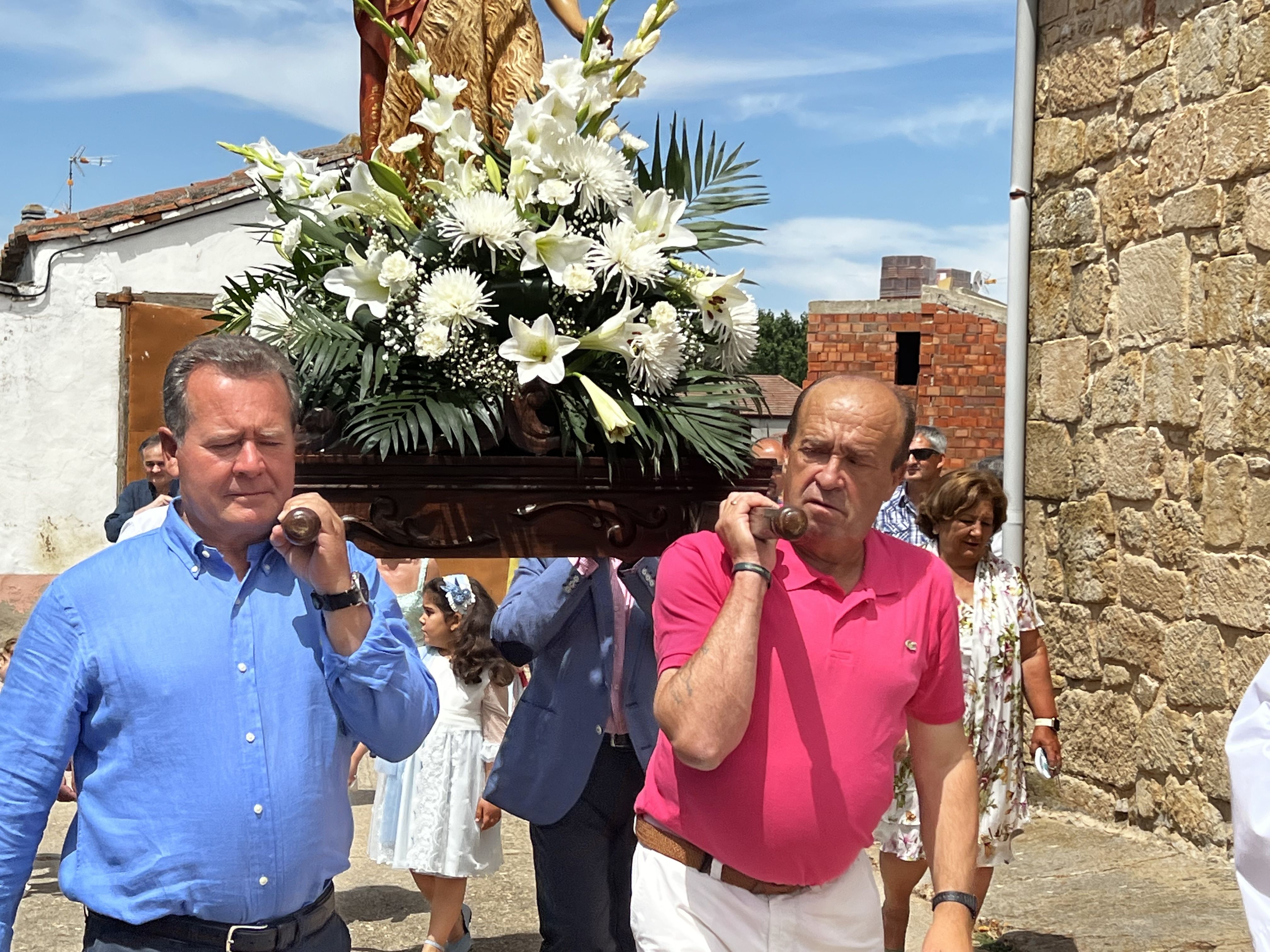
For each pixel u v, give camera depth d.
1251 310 5.32
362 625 2.22
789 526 2.19
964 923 2.38
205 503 2.18
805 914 2.38
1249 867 2.26
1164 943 4.46
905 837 4.32
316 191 2.88
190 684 2.16
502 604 3.62
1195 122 5.67
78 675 2.15
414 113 3.11
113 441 12.57
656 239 2.70
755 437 2.85
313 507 2.14
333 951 2.30
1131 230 6.11
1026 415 6.82
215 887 2.13
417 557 2.53
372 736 2.29
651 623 3.54
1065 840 5.87
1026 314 6.83
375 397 2.51
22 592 12.32
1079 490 6.43
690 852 2.40
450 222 2.60
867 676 2.34
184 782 2.14
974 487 4.48
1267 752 2.26
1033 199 6.83
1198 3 5.66
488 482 2.56
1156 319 5.90
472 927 4.98
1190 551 5.65
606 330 2.57
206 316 3.07
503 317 2.67
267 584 2.27
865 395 2.32
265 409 2.18
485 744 4.41
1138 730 5.99
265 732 2.20
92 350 12.50
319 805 2.23
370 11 2.83
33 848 2.15
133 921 2.12
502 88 3.18
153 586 2.21
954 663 2.51
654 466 2.66
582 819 3.57
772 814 2.30
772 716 2.31
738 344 2.80
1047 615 6.62
